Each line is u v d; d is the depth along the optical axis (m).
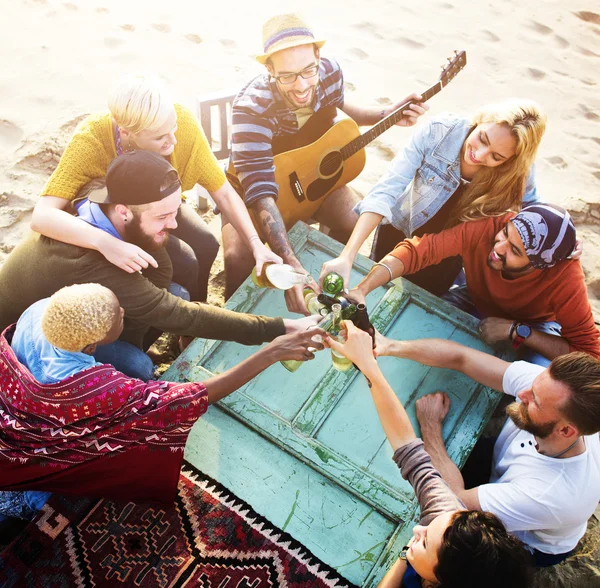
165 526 2.34
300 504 2.39
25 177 4.39
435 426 2.57
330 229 3.82
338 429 2.57
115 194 2.28
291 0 6.39
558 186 5.00
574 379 2.07
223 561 2.27
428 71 5.84
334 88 3.38
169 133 2.57
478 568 1.70
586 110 5.69
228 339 2.56
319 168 3.48
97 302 2.14
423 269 3.38
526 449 2.39
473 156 2.75
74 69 5.25
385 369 2.73
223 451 2.50
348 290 2.79
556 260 2.59
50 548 2.30
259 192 3.18
